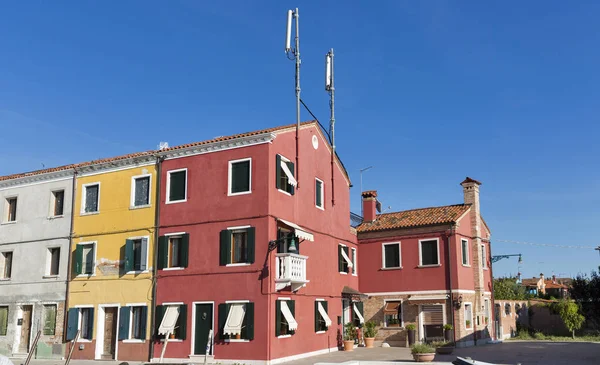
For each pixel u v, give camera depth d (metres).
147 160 26.72
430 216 32.47
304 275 24.41
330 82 30.55
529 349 27.70
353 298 31.50
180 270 24.72
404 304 31.36
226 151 24.75
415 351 20.42
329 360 23.59
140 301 25.39
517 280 62.22
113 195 27.42
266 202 23.39
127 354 25.00
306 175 27.12
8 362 15.01
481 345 30.89
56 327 27.48
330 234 29.30
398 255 32.19
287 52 26.53
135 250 26.31
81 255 27.67
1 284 29.81
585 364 20.69
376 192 35.41
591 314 44.06
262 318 22.53
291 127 25.81
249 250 23.33
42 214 29.48
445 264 30.55
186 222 25.05
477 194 33.53
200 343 23.56
